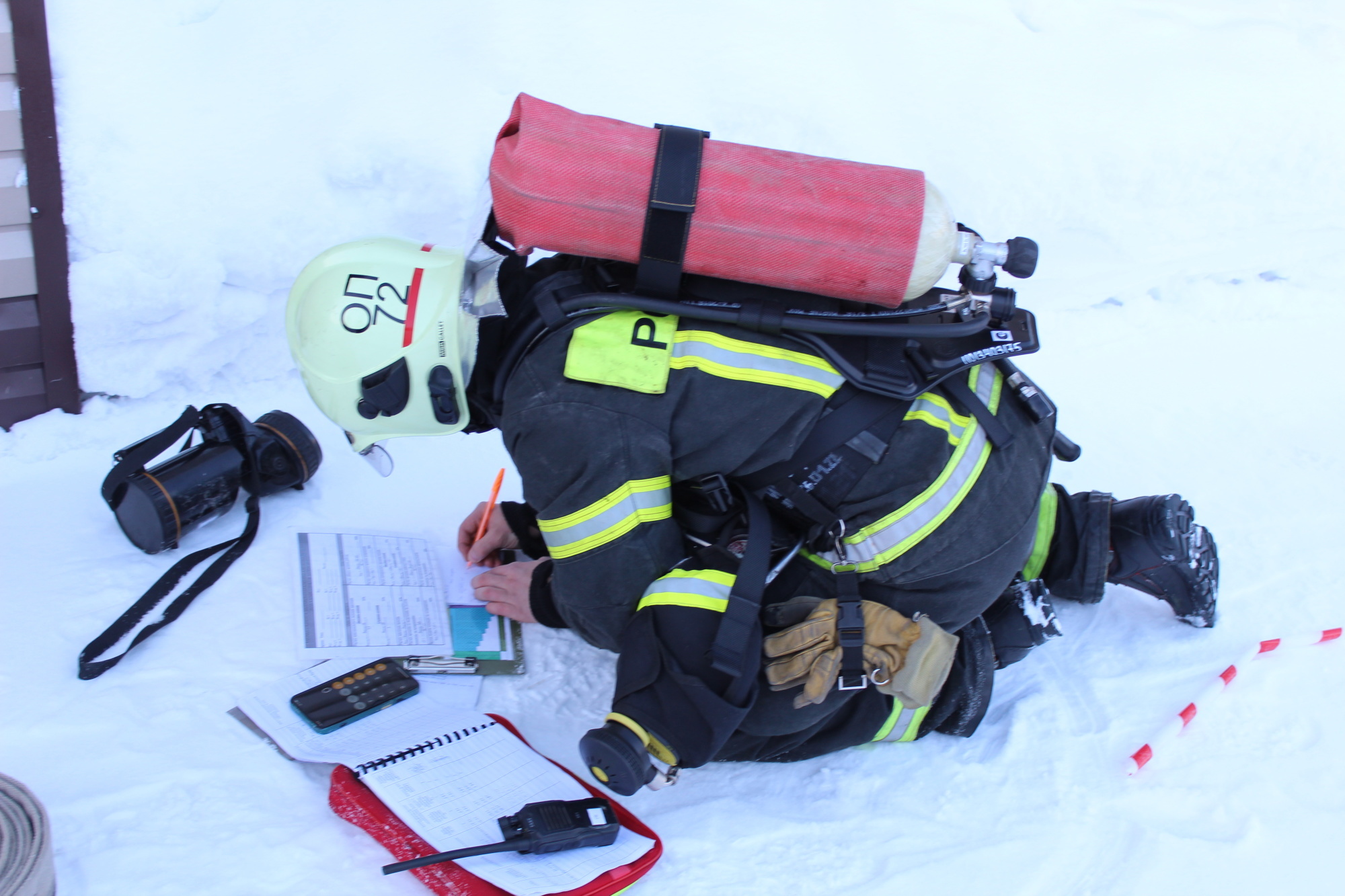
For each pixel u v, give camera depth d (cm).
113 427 243
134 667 173
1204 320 351
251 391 263
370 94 268
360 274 153
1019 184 324
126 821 144
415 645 187
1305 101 353
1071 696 195
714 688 144
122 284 234
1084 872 156
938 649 148
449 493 239
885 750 179
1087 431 286
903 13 333
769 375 145
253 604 193
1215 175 341
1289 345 341
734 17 314
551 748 171
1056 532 207
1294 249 362
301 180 257
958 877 153
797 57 318
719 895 146
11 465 227
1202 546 203
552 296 149
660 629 146
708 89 308
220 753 158
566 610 166
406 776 151
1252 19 376
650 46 303
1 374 232
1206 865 158
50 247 225
